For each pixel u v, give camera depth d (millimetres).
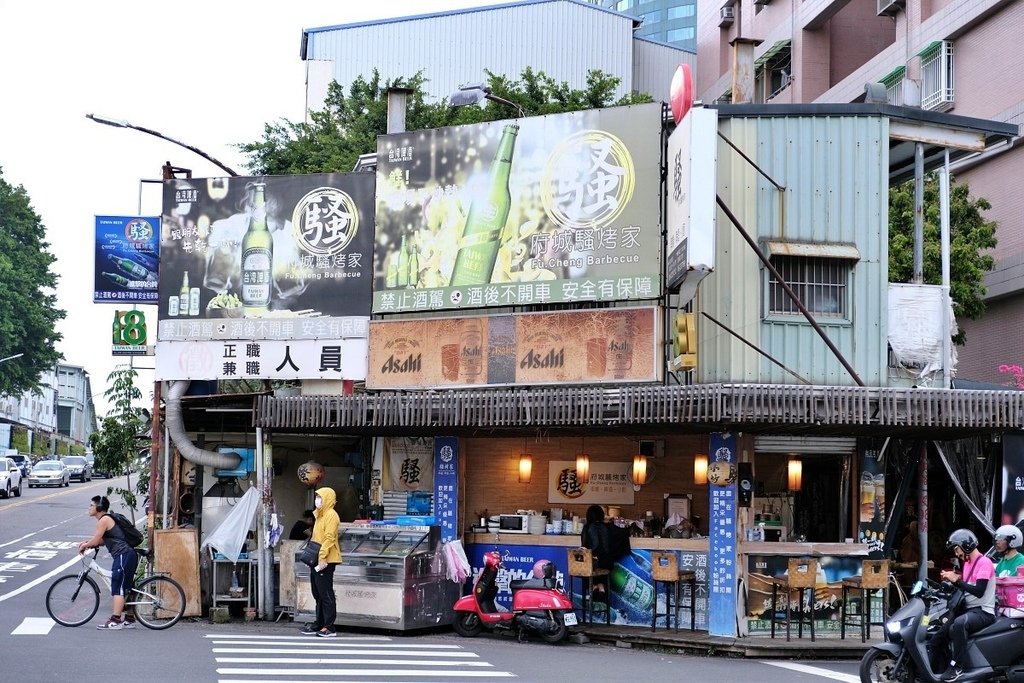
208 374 18281
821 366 16328
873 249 16594
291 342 18094
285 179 18469
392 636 15969
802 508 17656
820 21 33750
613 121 16703
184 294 18531
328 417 16984
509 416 16016
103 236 19016
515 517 17812
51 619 15727
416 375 17500
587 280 16562
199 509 19703
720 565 15797
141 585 15664
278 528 17500
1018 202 24891
